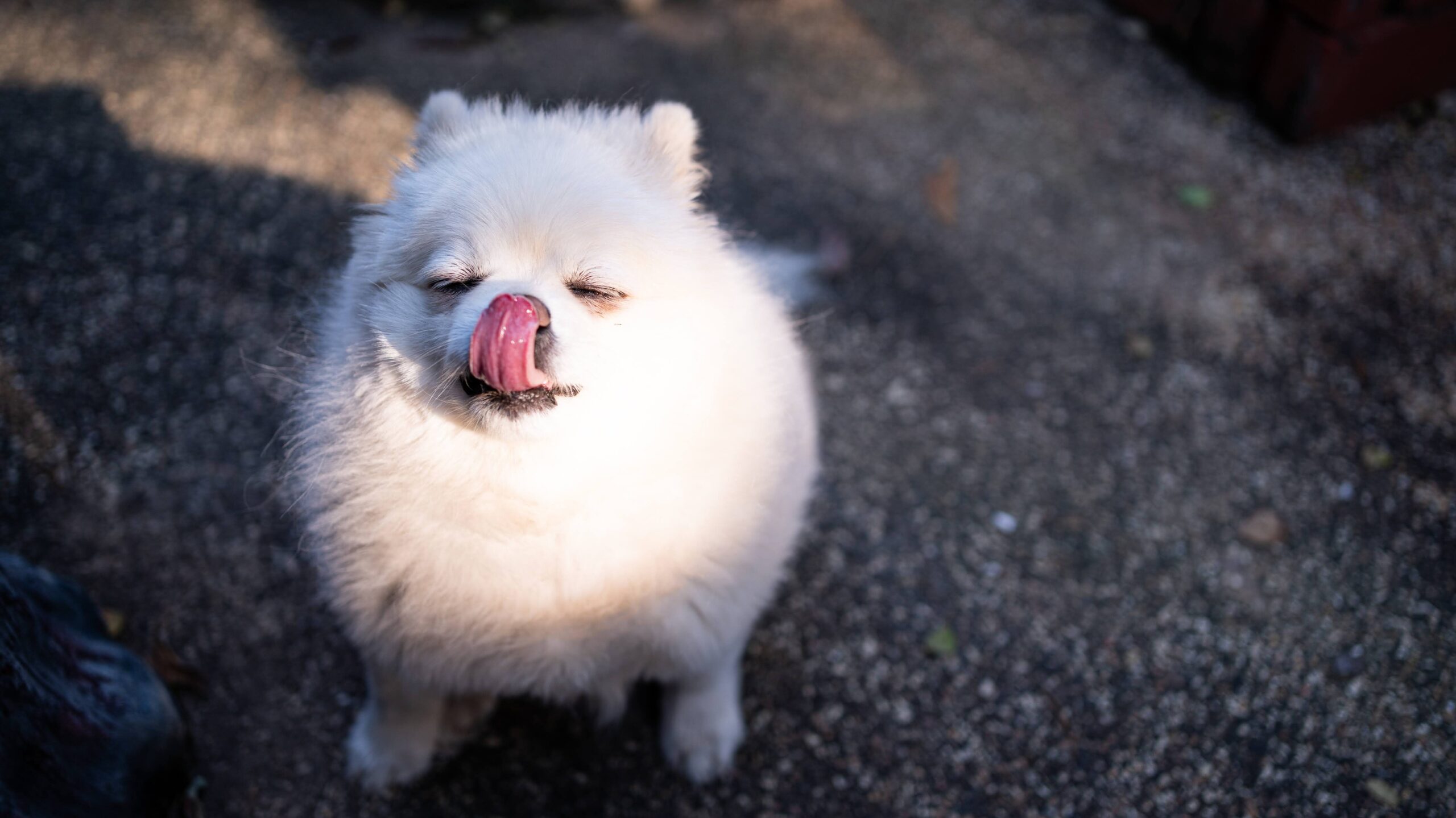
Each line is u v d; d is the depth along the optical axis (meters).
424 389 0.74
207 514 0.96
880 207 1.17
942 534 0.98
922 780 0.88
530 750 0.89
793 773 0.88
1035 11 1.35
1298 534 0.97
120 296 1.04
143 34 1.23
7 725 0.74
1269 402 1.04
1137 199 1.18
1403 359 1.06
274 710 0.89
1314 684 0.90
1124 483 1.00
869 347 1.08
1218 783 0.87
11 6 1.23
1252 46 1.22
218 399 1.00
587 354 0.73
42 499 0.94
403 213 0.76
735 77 1.27
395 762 0.87
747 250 1.06
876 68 1.29
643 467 0.76
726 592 0.81
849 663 0.92
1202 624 0.93
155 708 0.81
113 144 1.13
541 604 0.78
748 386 0.79
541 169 0.74
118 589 0.92
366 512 0.78
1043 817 0.86
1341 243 1.13
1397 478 0.99
